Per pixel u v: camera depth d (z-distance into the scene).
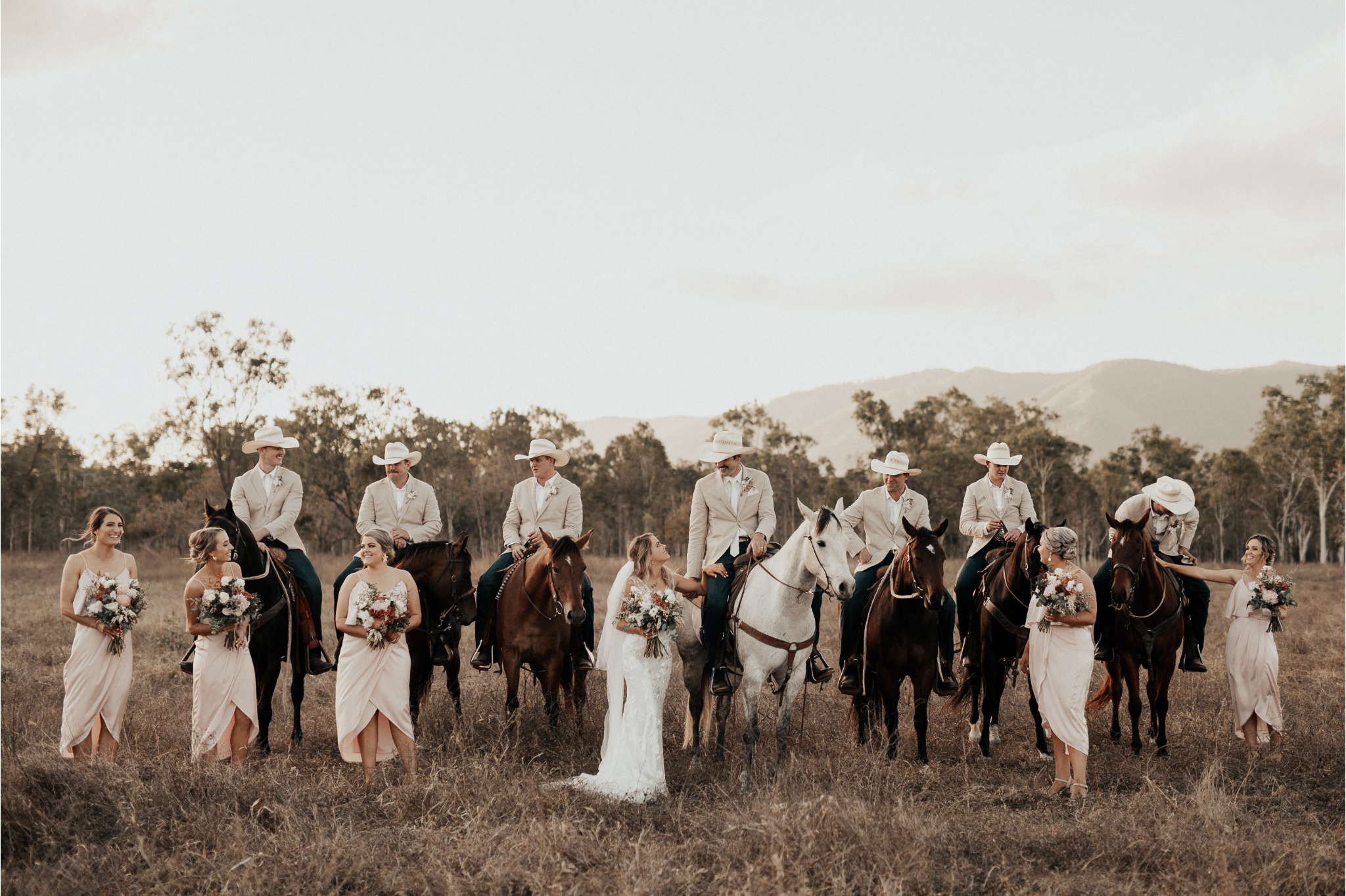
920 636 8.37
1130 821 6.45
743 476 9.22
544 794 6.84
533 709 9.39
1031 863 5.86
